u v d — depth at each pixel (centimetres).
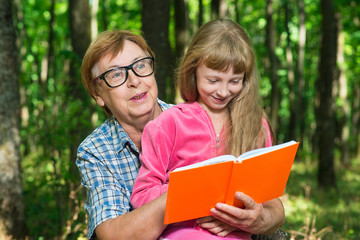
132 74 238
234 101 231
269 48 1552
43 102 571
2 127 570
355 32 1859
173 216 194
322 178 1208
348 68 2075
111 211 221
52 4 1254
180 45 915
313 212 827
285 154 209
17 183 582
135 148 243
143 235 206
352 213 860
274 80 1534
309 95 2491
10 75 573
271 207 228
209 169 190
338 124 2583
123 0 1709
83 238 440
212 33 221
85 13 746
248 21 2002
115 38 239
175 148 226
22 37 1625
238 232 220
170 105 275
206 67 220
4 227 566
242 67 219
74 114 546
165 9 677
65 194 560
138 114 240
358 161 2248
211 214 204
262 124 240
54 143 550
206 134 225
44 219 604
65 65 1639
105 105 256
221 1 831
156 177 222
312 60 2334
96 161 237
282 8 1823
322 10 1198
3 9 560
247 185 202
